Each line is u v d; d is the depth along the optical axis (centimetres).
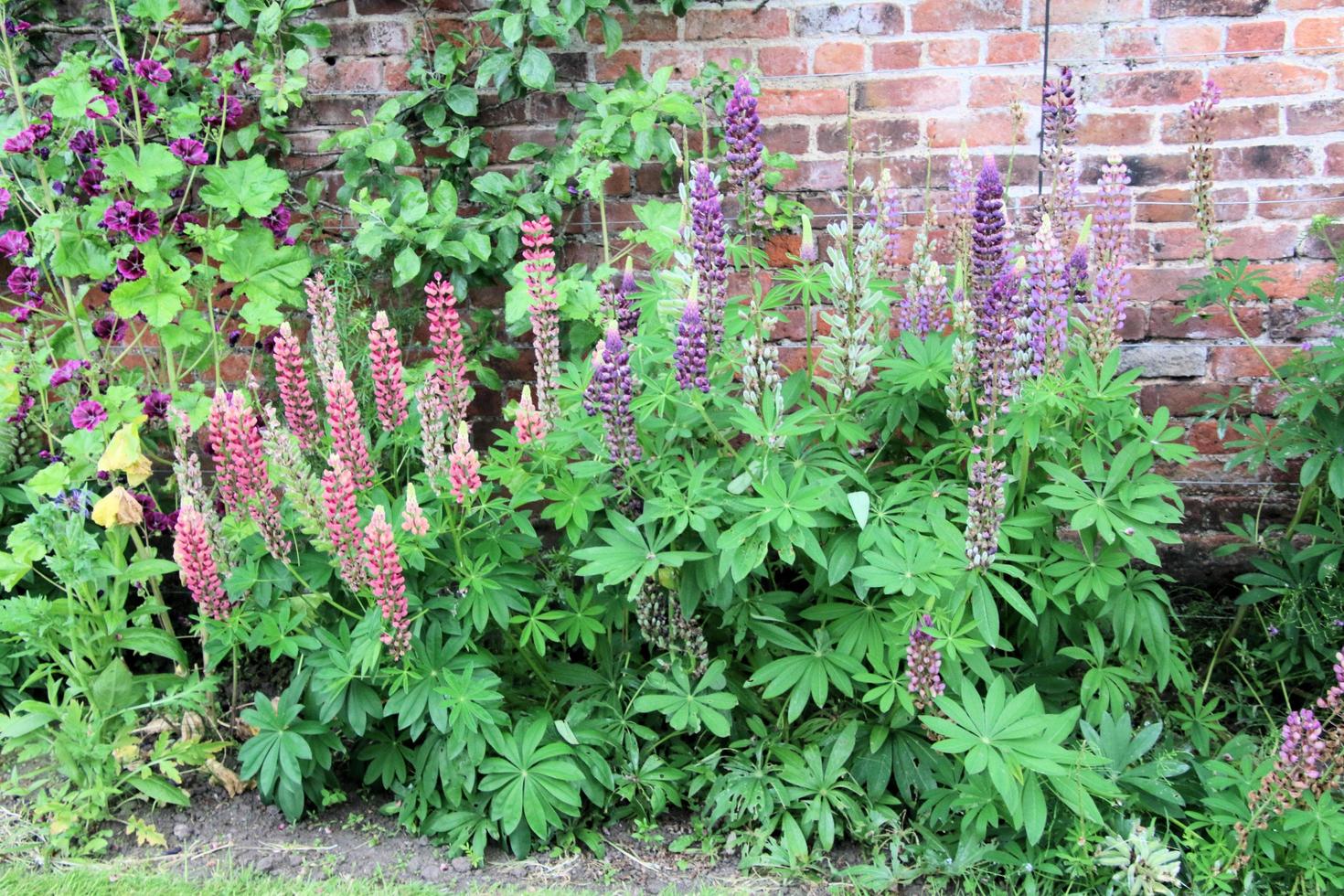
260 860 283
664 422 289
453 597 289
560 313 355
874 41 369
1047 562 294
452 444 308
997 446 273
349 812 304
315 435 307
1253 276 329
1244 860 254
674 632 298
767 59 375
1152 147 366
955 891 267
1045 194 371
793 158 380
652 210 360
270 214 352
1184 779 291
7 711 337
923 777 283
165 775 311
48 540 288
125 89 356
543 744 292
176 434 338
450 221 364
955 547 265
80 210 326
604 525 310
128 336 405
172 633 332
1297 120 357
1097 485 285
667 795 294
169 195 358
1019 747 245
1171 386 383
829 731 297
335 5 383
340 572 279
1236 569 383
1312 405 313
